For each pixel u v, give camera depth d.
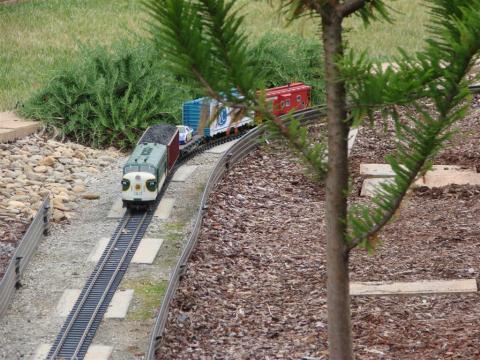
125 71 24.42
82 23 38.16
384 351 11.47
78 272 15.34
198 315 13.42
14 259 14.45
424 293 13.30
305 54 27.62
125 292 14.52
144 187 17.56
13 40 34.47
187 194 19.27
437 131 5.18
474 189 18.42
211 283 14.62
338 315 6.45
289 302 13.87
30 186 19.41
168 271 15.39
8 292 14.05
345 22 37.31
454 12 4.97
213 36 5.23
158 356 12.01
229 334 12.80
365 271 14.52
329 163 6.15
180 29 5.05
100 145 23.02
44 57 31.88
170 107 23.94
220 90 5.36
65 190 19.42
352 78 5.34
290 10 5.80
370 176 19.88
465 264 14.41
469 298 13.02
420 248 15.41
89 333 13.14
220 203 18.34
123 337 13.02
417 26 38.12
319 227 17.39
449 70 4.91
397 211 5.82
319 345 12.09
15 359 12.38
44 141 22.55
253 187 19.69
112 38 35.25
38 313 13.84
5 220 17.28
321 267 15.27
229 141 23.89
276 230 17.28
